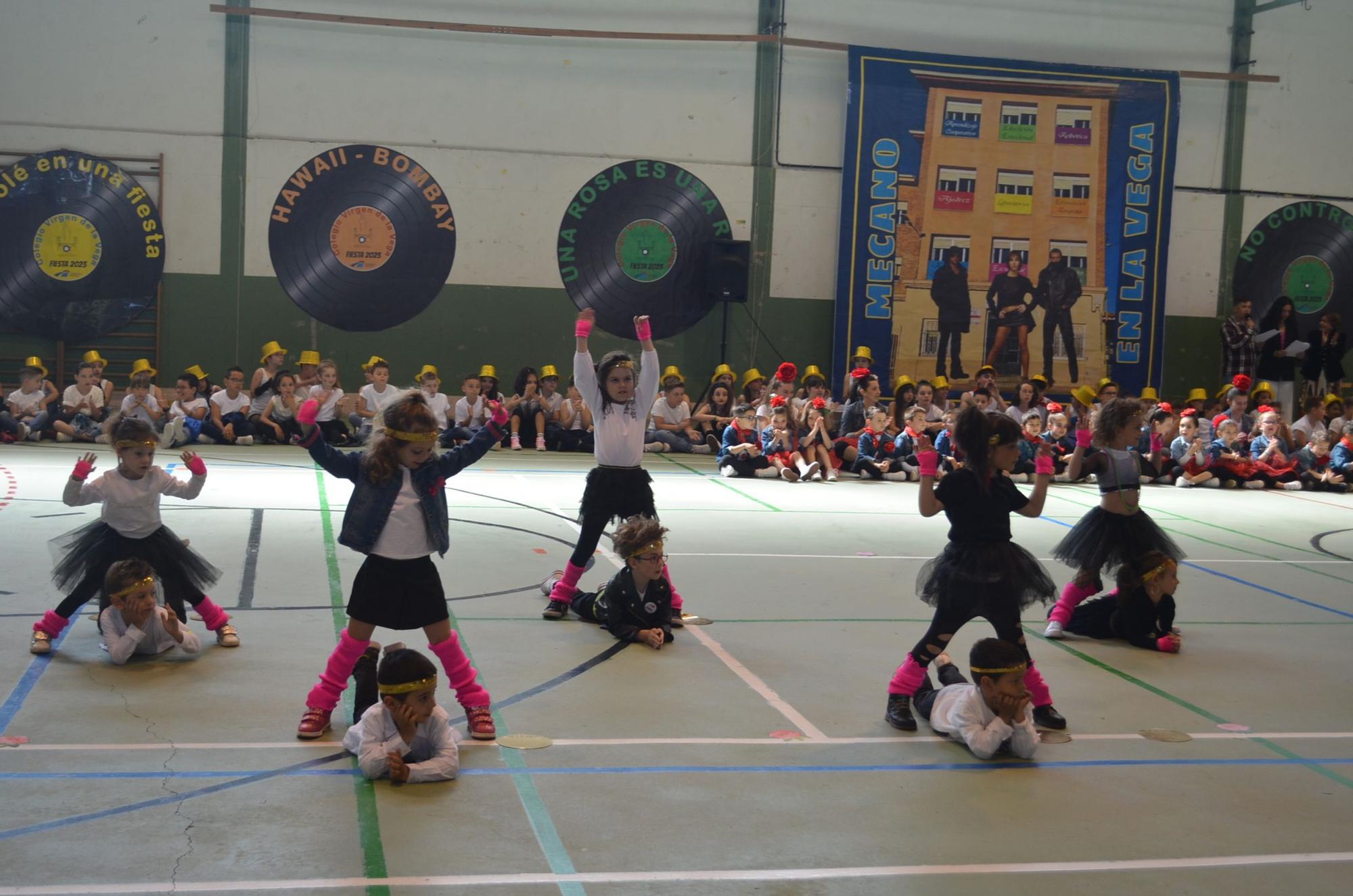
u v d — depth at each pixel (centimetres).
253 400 1694
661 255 1928
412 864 368
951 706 512
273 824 394
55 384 1797
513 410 1716
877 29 1955
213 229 1817
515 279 1902
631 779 450
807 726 523
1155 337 2000
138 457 585
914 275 1950
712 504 1224
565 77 1888
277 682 553
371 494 474
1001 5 1981
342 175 1842
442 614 490
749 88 1928
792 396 1673
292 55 1817
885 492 1366
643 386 697
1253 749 513
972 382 1967
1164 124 1986
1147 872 383
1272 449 1605
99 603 606
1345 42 2070
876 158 1930
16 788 416
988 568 511
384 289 1867
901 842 400
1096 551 686
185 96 1795
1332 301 2095
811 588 821
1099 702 578
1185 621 766
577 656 622
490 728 491
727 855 384
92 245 1788
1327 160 2083
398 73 1847
